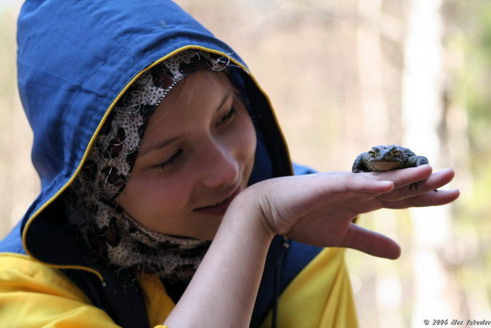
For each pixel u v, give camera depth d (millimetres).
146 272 1027
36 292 981
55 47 998
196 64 964
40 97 1000
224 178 963
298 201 921
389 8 5594
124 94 959
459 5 4406
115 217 1006
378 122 6559
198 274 931
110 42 968
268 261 1051
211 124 989
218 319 905
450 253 3791
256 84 1051
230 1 6316
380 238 988
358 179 883
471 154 4805
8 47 7070
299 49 7371
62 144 993
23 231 963
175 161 976
